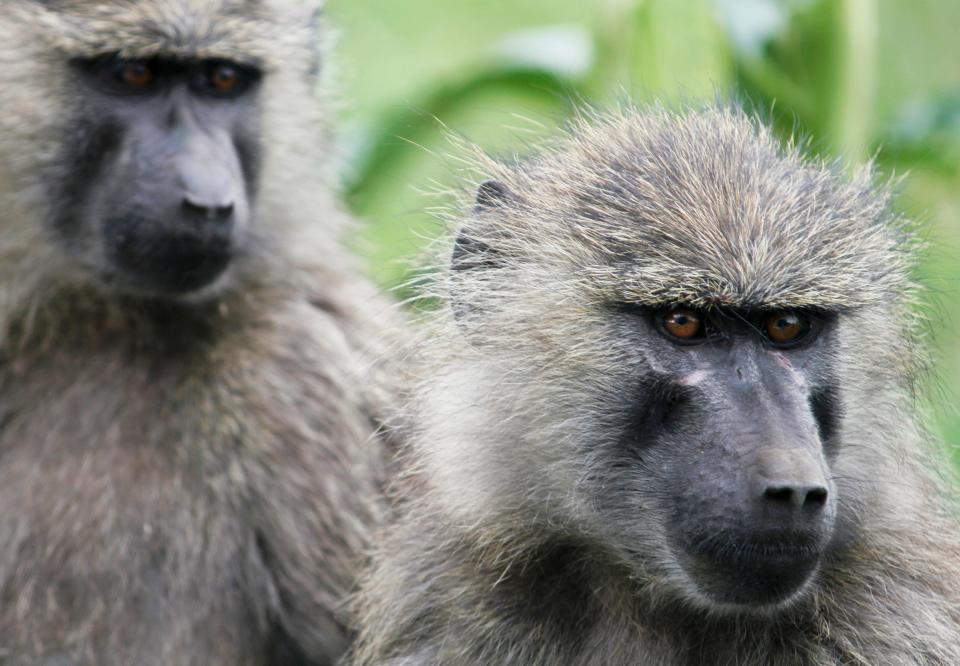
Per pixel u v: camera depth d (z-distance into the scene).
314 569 11.28
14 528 10.73
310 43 12.46
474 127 16.31
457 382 10.54
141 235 10.91
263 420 11.29
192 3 11.29
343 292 12.19
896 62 17.84
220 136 11.39
